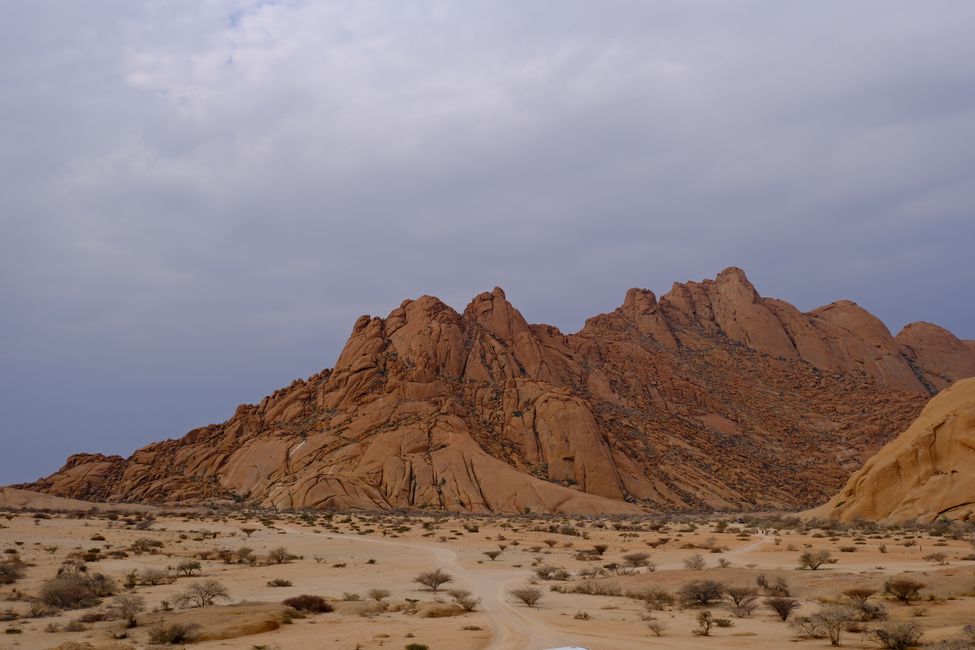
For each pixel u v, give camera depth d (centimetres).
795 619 2806
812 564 4272
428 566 5069
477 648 2402
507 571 4828
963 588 3212
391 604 3366
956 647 2111
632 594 3700
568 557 5647
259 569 4775
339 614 3148
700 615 2778
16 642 2498
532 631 2728
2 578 3938
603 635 2644
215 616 2848
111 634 2625
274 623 2795
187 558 5156
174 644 2477
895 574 3778
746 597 3375
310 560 5294
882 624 2641
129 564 4841
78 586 3397
